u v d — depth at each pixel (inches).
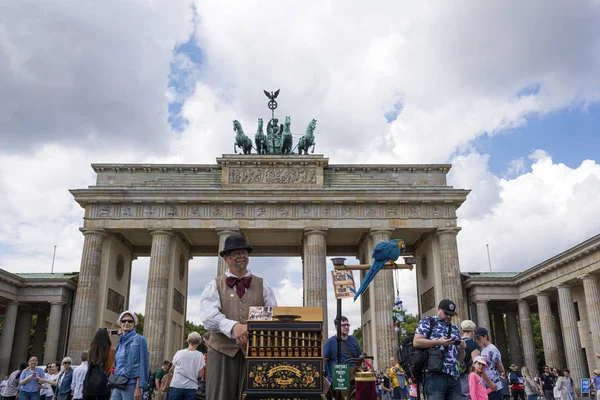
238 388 474.6
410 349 678.5
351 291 764.0
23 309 4121.6
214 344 483.5
